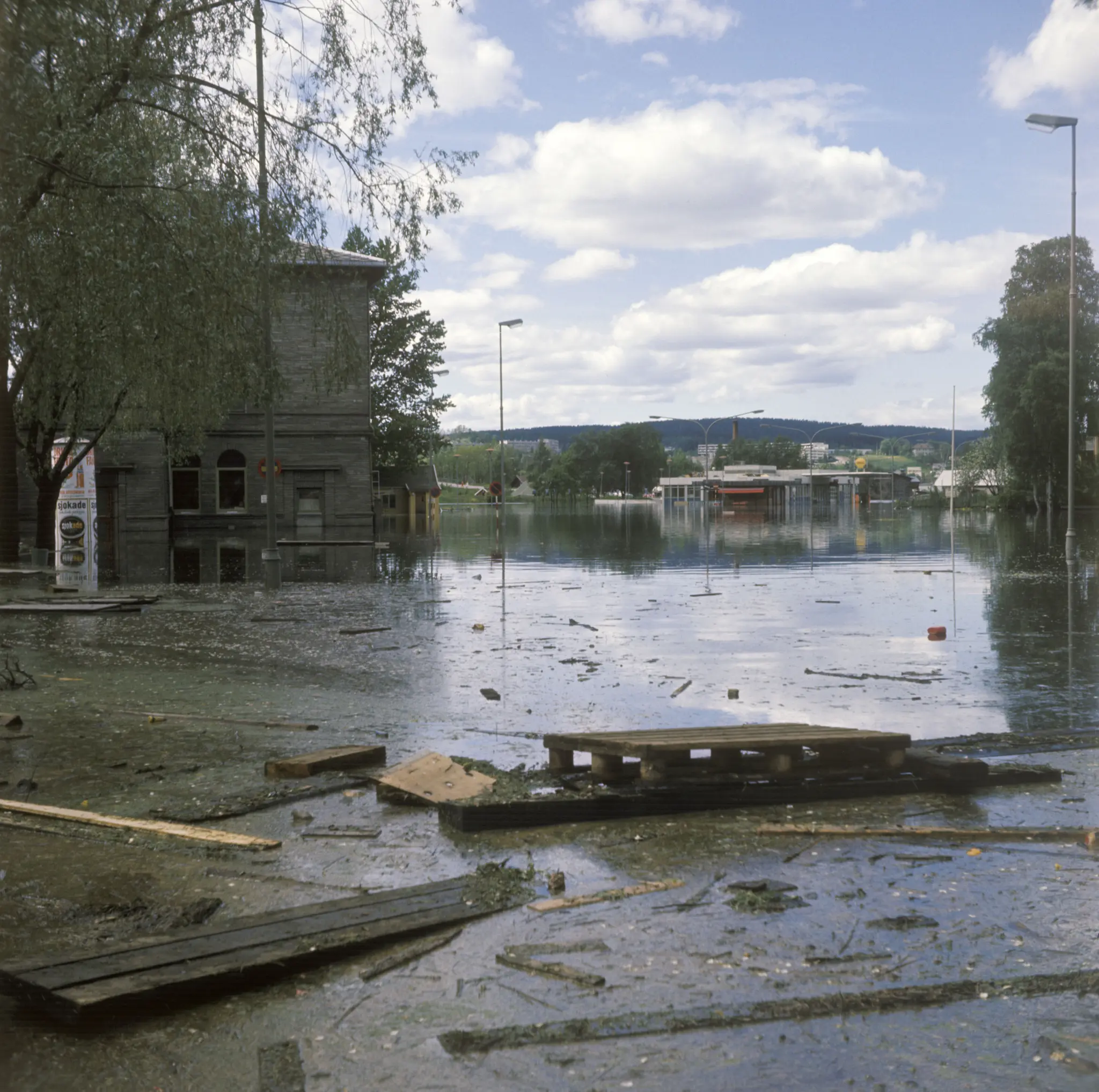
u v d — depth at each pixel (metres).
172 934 4.58
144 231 15.00
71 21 11.14
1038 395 74.69
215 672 12.41
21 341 16.81
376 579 26.06
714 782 6.66
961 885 5.26
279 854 5.88
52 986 4.02
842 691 11.02
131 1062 3.67
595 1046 3.68
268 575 23.39
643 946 4.53
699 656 13.48
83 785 7.44
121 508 50.88
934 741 8.29
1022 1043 3.67
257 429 53.19
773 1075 3.48
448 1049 3.68
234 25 15.85
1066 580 24.45
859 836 6.06
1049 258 80.25
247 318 17.56
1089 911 4.90
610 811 6.42
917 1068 3.51
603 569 28.94
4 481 27.20
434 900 4.99
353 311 52.53
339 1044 3.75
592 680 11.68
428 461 87.75
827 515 85.38
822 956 4.39
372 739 8.82
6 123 11.86
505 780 7.06
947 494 115.62
